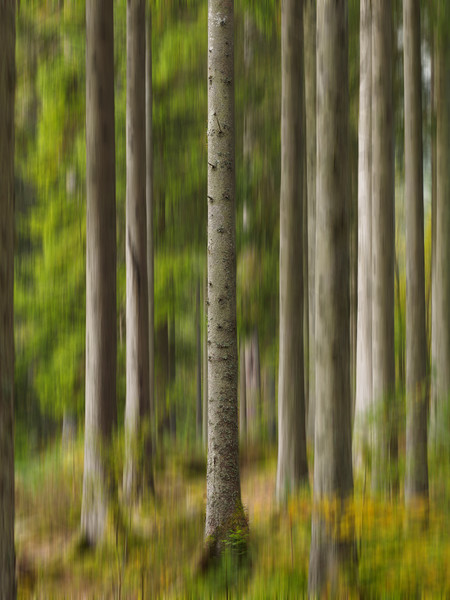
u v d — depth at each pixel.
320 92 7.43
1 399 4.86
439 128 16.09
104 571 10.12
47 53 18.28
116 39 19.73
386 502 9.72
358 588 7.08
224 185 9.98
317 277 7.40
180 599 8.31
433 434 12.82
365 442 11.45
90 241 11.59
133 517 12.45
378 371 12.04
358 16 18.64
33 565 11.02
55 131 18.70
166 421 25.34
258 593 7.70
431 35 16.72
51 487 15.54
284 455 12.70
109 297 11.59
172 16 19.09
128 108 14.30
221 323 9.87
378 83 12.26
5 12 5.00
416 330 11.43
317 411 7.38
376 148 12.25
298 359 12.84
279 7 16.55
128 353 14.24
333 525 7.13
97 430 11.56
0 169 4.94
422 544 7.87
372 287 12.20
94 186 11.52
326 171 7.36
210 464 9.77
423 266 11.85
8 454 4.90
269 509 12.09
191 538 10.54
